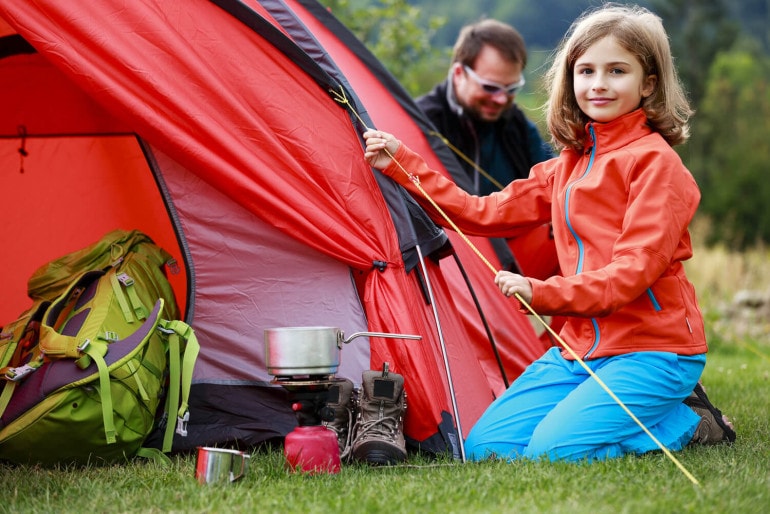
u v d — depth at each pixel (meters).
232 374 3.27
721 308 8.13
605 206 2.97
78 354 2.96
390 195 3.19
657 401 2.91
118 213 4.08
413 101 4.37
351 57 4.23
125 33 3.10
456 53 4.76
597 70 3.00
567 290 2.79
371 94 4.09
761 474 2.66
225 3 3.15
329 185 3.15
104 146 4.07
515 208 3.24
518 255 4.39
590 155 3.07
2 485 2.72
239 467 2.70
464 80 4.68
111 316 3.13
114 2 3.11
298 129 3.15
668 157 2.92
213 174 3.13
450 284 3.73
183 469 2.87
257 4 3.32
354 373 3.21
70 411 2.93
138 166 4.04
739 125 24.25
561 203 3.05
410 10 8.66
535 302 2.79
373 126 3.21
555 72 3.14
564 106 3.12
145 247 3.44
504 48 4.61
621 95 2.99
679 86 3.12
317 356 2.73
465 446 3.09
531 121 4.89
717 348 6.66
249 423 3.22
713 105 24.75
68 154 4.10
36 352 3.13
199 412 3.24
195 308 3.29
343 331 3.04
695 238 12.70
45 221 4.13
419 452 3.04
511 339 3.98
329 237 3.16
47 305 3.32
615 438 2.88
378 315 3.11
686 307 2.97
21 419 2.94
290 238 3.24
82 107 4.03
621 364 2.92
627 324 2.94
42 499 2.59
